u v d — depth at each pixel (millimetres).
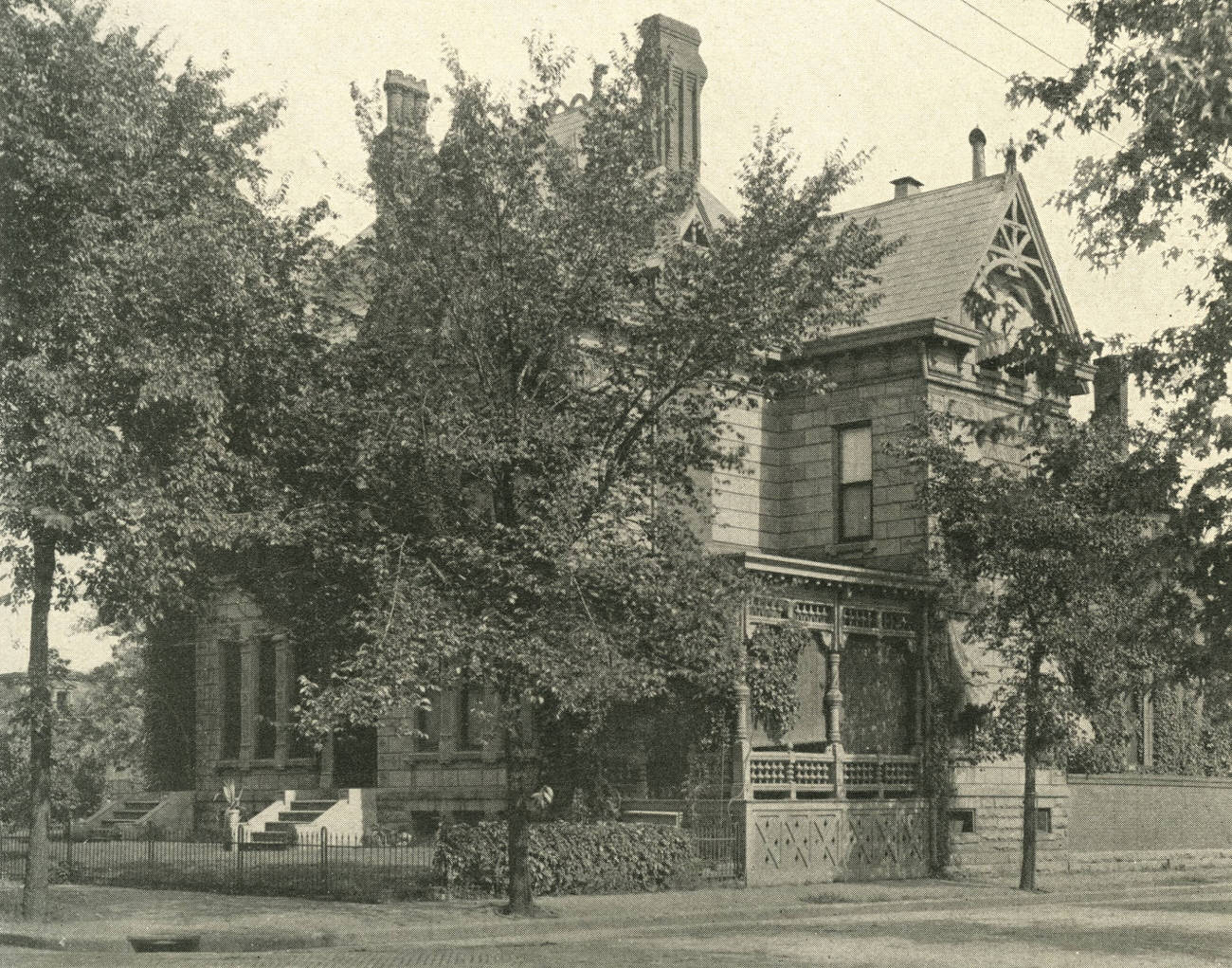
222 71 22234
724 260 21812
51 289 19359
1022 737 30000
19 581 20125
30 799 20484
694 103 37250
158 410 20391
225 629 38406
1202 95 13875
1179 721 38469
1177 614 15312
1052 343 15695
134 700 52438
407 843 31250
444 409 20656
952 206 35375
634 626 21016
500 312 21281
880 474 32938
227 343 21297
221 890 24641
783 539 34469
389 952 17469
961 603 30719
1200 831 37344
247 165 22516
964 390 33375
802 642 28609
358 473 21078
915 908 24219
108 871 27156
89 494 19500
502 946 18156
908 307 33281
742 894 24953
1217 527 14555
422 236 21281
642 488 22500
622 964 15758
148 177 20875
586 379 22922
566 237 21406
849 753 30312
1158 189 15109
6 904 22031
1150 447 15258
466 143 21344
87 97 19438
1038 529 26547
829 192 22141
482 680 21828
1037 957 16656
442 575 20641
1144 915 22969
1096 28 15555
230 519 20719
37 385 18875
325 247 22688
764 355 31641
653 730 28406
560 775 28344
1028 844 27641
